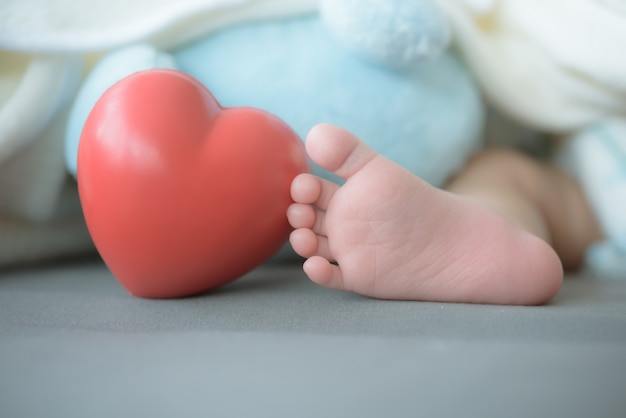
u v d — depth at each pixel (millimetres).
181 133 254
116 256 263
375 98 306
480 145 375
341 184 306
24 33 309
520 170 348
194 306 260
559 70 351
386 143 308
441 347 206
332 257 264
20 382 193
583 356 199
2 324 233
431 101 316
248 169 258
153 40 315
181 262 261
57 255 379
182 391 188
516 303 259
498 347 205
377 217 254
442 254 258
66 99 326
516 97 357
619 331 217
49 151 333
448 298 261
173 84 260
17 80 322
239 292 285
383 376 192
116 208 255
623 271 342
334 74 304
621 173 351
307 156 275
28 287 304
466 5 359
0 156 314
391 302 261
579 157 368
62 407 184
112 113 256
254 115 266
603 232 361
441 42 300
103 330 226
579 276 345
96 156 256
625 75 334
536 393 185
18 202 341
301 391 187
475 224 258
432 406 181
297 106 302
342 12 294
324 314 244
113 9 320
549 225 354
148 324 235
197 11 307
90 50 314
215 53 310
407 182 253
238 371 195
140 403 185
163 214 254
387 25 292
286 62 305
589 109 358
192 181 254
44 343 212
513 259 257
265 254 272
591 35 337
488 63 347
